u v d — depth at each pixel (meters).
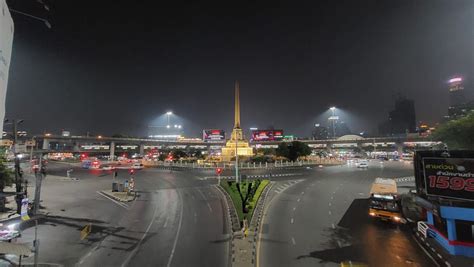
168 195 36.38
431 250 17.59
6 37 5.67
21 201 23.66
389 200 23.70
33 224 23.67
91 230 22.23
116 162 97.12
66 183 46.62
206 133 129.75
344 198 33.41
